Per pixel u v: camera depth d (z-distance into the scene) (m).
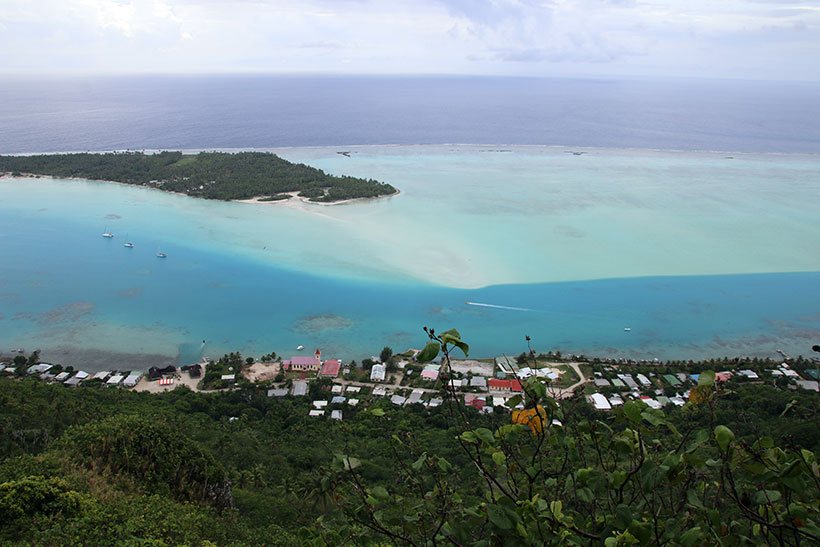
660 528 6.82
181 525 24.50
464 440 7.43
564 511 7.48
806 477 6.50
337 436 45.44
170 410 49.34
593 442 7.57
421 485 8.37
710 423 7.11
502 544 6.83
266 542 26.72
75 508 23.34
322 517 8.53
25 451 33.31
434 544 7.09
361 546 8.16
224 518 28.61
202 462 31.64
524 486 7.86
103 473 27.98
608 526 6.79
